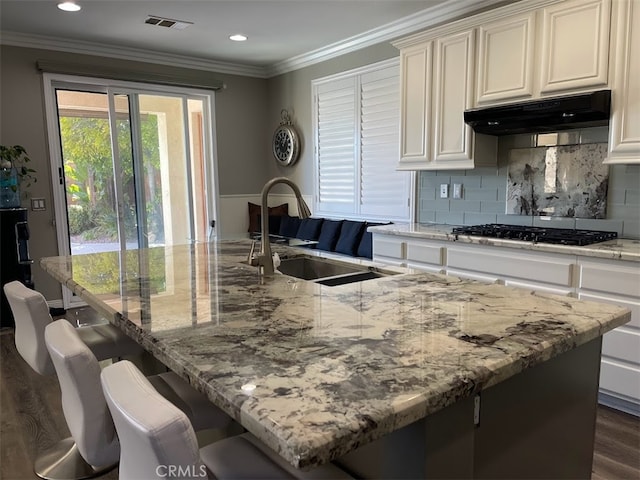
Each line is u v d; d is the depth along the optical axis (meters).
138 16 3.95
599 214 3.06
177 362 1.02
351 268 2.27
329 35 4.56
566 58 2.80
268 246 2.02
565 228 3.25
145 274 1.98
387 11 3.91
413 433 0.93
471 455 1.00
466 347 1.07
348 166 5.01
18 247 4.15
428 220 4.21
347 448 0.72
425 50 3.62
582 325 1.23
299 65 5.47
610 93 2.64
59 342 1.38
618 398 2.55
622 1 2.55
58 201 4.71
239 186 6.01
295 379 0.91
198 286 1.75
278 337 1.16
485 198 3.74
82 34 4.43
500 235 3.05
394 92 4.39
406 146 3.87
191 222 5.66
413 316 1.32
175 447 0.80
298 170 5.75
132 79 5.02
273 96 6.00
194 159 5.65
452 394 0.87
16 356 3.48
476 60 3.28
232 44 4.85
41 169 4.61
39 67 4.47
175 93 5.39
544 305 1.43
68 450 2.15
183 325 1.27
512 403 1.17
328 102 5.17
